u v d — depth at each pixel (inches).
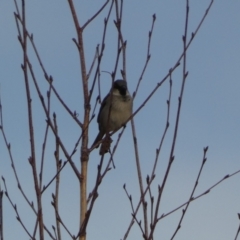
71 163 215.6
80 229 198.8
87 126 217.3
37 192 193.5
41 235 188.1
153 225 197.5
